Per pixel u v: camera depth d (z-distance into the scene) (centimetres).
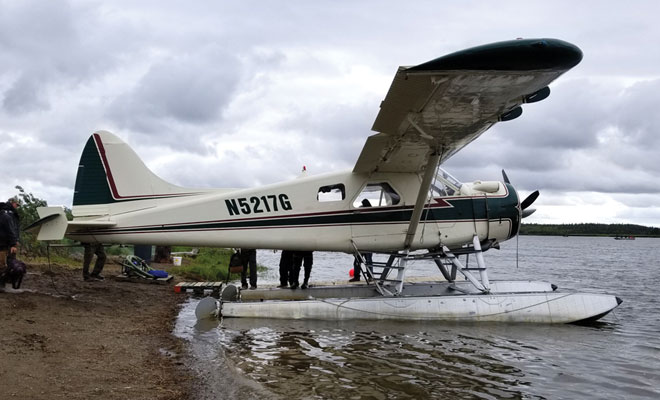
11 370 377
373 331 651
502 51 493
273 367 470
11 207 691
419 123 642
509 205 833
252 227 784
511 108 610
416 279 1209
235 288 826
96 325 593
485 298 738
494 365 491
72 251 1441
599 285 1361
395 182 809
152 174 815
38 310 618
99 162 809
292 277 898
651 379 456
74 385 366
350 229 795
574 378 455
